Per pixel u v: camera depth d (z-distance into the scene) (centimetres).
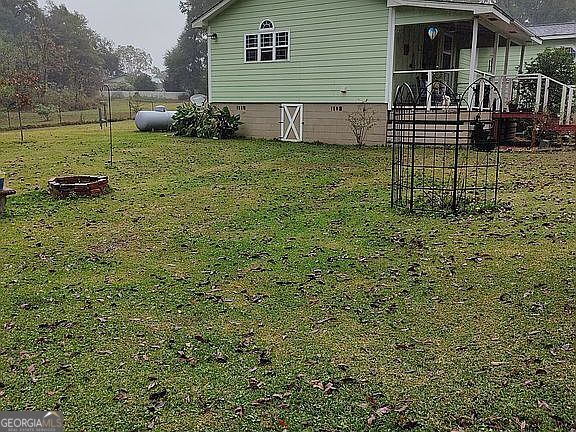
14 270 479
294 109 1531
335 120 1463
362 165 1086
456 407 263
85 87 4881
